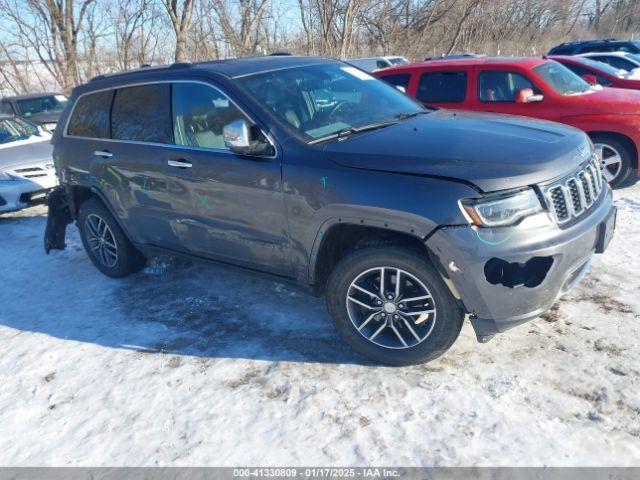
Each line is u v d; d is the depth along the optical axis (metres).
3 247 6.45
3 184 7.26
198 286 4.79
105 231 5.04
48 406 3.38
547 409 2.92
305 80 4.07
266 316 4.16
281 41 20.09
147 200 4.35
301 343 3.76
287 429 2.97
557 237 2.89
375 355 3.40
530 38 32.25
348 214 3.13
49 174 7.59
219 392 3.33
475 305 2.97
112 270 5.09
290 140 3.44
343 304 3.39
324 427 2.96
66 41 19.34
